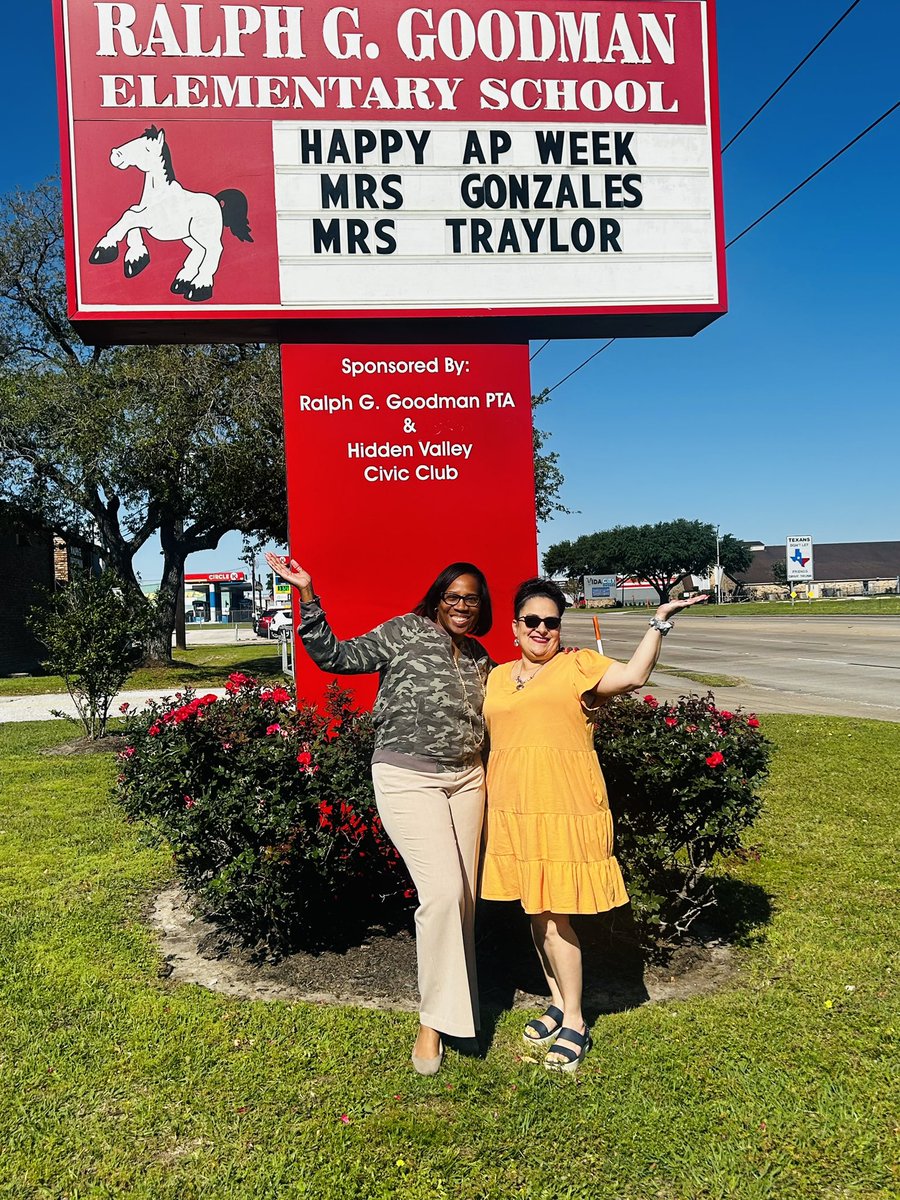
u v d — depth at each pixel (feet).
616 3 16.79
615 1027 10.94
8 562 81.82
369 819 12.54
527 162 16.55
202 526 69.56
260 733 13.16
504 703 10.35
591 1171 8.33
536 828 9.96
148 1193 8.07
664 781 12.01
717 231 17.12
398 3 16.16
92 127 15.53
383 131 16.14
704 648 80.64
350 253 16.08
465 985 9.90
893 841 19.20
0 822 21.89
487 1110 9.21
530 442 17.01
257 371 57.93
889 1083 9.62
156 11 15.58
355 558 16.49
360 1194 8.04
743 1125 8.94
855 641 83.25
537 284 16.58
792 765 27.43
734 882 16.38
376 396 16.63
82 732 37.37
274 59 15.88
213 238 15.76
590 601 285.84
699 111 17.10
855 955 13.08
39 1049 10.54
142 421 55.98
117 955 13.41
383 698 10.40
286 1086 9.69
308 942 13.55
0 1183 8.26
